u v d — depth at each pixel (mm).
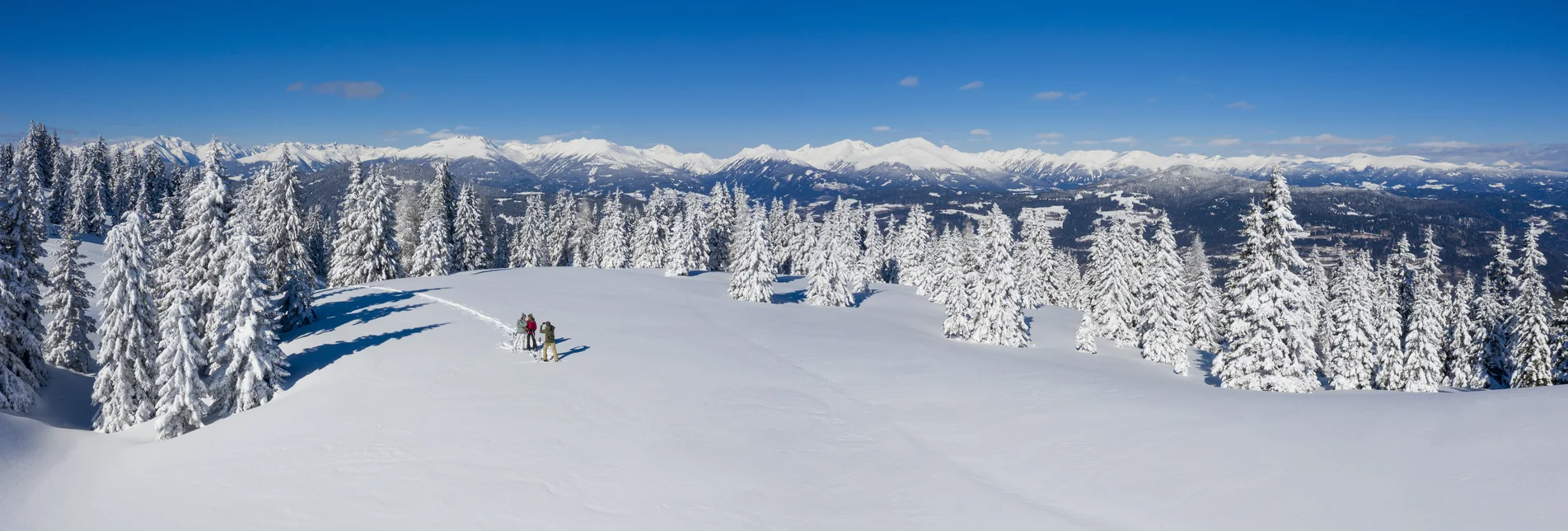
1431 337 43125
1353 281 45875
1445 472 13258
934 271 69938
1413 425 16047
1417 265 61250
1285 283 32312
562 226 101062
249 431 21062
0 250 26188
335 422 20781
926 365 29656
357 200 61031
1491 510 11609
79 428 25594
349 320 37781
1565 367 43094
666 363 28547
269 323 26188
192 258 30609
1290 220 32375
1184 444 16953
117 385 24391
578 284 58438
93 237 91750
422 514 15094
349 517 15117
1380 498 12734
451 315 38594
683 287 61594
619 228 87000
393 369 26594
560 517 14836
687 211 87312
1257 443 16359
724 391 24531
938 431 20250
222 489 17031
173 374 23656
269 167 51531
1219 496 13969
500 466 17406
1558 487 11844
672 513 15016
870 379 26922
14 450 20125
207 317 28312
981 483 16297
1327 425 17000
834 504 15422
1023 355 38281
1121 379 28406
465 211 76062
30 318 26969
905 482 16516
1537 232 46781
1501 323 53188
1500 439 14227
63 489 18344
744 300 54938
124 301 24469
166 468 19031
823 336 38250
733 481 16672
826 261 58844
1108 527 13555
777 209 102938
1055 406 22031
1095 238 66688
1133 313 52906
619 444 18906
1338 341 45469
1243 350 33219
